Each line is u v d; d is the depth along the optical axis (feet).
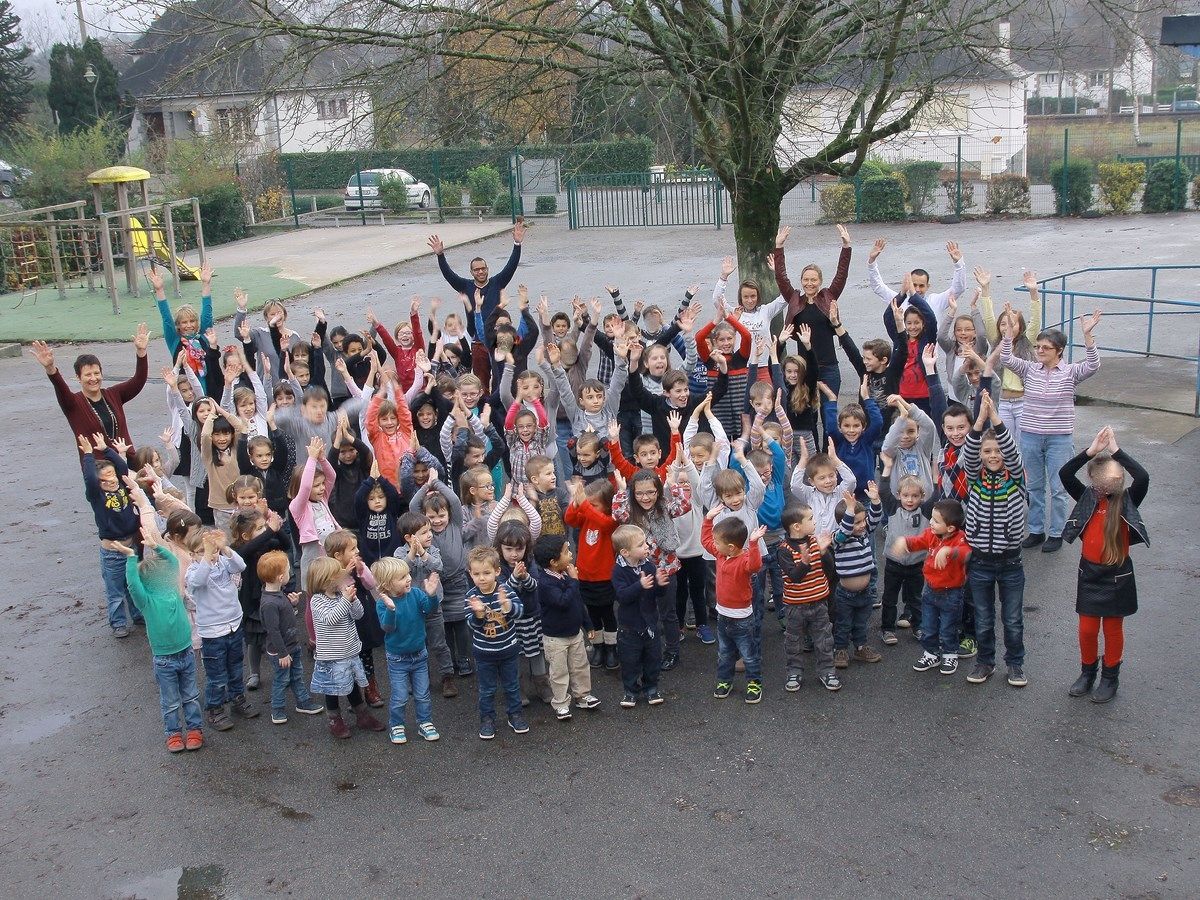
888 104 40.11
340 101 46.52
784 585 23.45
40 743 23.18
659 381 33.65
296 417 31.09
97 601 30.55
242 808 20.51
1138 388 43.88
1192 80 195.21
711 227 107.55
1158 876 17.15
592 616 25.27
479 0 40.14
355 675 22.75
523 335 39.47
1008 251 82.17
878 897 17.03
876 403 32.27
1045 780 19.79
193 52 46.83
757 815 19.33
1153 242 81.97
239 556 23.70
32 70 173.99
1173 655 23.89
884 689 23.50
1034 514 29.81
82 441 28.43
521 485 26.40
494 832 19.31
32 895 18.22
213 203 113.29
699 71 38.68
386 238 109.29
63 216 107.86
